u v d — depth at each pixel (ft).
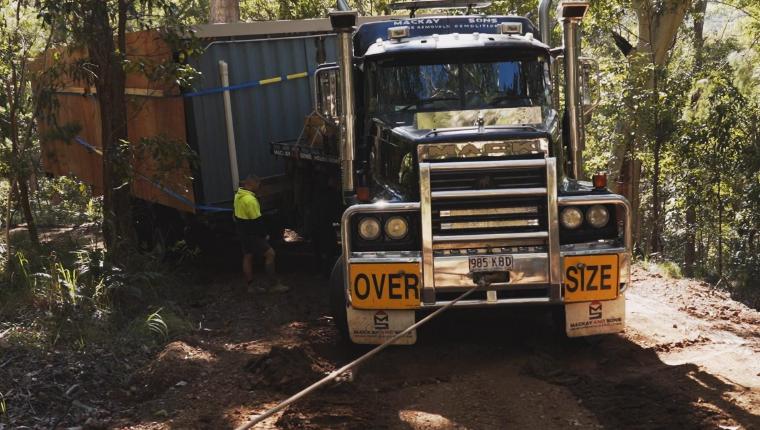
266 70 38.32
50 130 36.24
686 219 68.18
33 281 28.12
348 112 25.96
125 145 32.99
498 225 22.61
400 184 24.31
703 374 22.24
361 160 28.53
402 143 24.23
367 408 20.06
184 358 23.73
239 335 27.32
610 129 61.67
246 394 21.27
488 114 24.76
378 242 23.06
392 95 27.22
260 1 82.58
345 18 25.36
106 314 26.73
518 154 22.91
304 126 35.91
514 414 19.63
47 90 34.42
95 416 20.06
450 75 27.20
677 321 28.37
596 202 22.77
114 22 35.94
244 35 37.35
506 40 27.17
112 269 29.63
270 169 38.99
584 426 18.75
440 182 22.62
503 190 22.38
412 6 34.17
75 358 23.22
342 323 24.70
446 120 24.75
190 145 36.32
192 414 20.01
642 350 24.59
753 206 57.88
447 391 21.35
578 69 26.81
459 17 30.40
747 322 29.84
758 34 84.43
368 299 22.68
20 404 20.16
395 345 25.49
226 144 37.35
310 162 35.27
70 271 30.45
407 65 27.30
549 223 22.39
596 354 24.27
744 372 22.45
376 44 28.04
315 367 23.16
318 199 35.37
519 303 22.54
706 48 77.66
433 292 22.47
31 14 36.73
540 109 24.85
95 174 44.93
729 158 56.08
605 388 21.03
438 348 25.23
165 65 32.53
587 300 22.72
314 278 36.52
